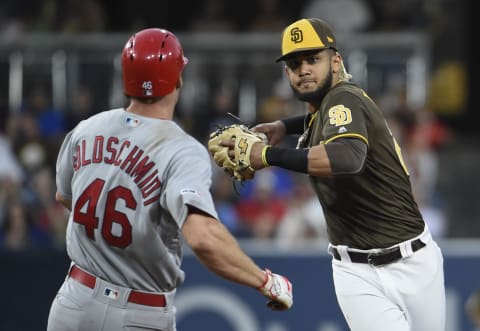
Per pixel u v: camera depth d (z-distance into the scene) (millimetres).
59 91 42531
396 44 41938
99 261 13508
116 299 13461
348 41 41906
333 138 13953
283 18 47906
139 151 13305
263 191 35812
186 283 28297
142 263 13398
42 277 28703
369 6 46781
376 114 14789
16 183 35594
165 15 51062
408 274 15375
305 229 34156
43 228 34875
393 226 15258
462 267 28250
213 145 14906
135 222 13172
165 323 13797
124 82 13695
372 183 14977
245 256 12742
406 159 38531
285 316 28188
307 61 14867
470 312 28141
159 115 13688
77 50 42625
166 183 13055
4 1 46719
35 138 39625
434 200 41031
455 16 53500
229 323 28188
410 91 42125
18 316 28641
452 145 49031
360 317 15484
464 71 53812
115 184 13289
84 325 13531
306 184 36406
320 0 45031
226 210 35656
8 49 42656
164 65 13469
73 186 13797
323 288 28203
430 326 15695
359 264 15547
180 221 12641
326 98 14820
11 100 42406
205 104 41875
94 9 47594
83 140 13859
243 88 42250
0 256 28688
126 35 42906
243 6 48625
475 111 54125
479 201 42781
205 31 47125
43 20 46531
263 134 17047
